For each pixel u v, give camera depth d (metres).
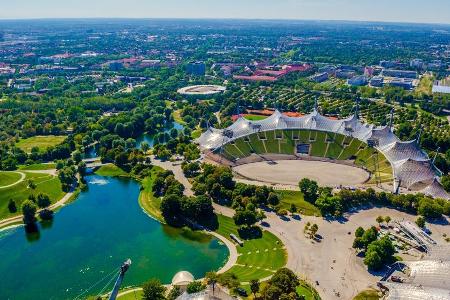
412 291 197.38
